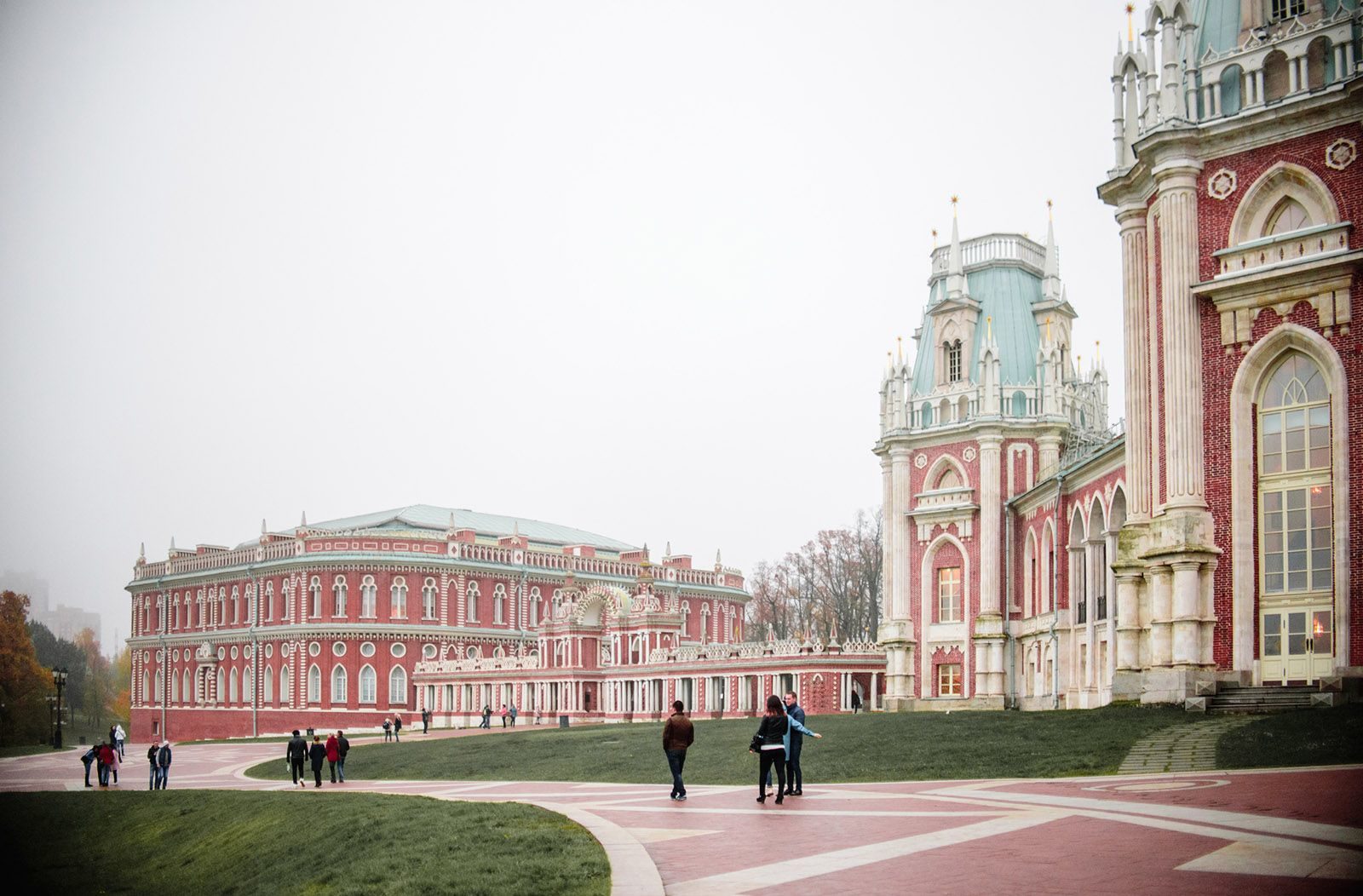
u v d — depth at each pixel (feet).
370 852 87.10
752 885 56.13
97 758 185.26
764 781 88.74
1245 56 141.18
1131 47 159.53
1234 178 140.15
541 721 326.03
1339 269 130.82
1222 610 136.77
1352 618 127.54
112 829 144.77
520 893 60.08
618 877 59.36
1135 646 147.23
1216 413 139.33
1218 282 137.80
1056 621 206.28
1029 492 222.07
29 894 119.14
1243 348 137.90
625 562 444.96
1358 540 127.75
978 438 237.25
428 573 383.86
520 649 379.55
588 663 322.75
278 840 108.99
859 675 250.16
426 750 199.62
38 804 161.79
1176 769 94.22
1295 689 126.52
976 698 230.48
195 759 253.44
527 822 84.53
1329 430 132.67
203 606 429.79
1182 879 52.08
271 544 402.72
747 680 265.13
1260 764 91.71
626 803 95.96
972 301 247.09
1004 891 52.03
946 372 249.14
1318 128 134.72
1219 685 134.21
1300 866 53.31
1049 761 104.22
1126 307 153.99
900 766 111.86
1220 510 138.10
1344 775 82.33
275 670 390.83
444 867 71.15
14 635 355.97
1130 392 152.66
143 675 453.58
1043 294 249.96
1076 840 62.90
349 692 373.61
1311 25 137.49
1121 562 148.97
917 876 56.24
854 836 69.31
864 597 435.53
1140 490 150.41
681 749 95.40
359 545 381.19
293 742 161.79
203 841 125.18
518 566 405.59
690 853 66.33
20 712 354.54
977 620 232.94
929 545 241.96
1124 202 154.81
